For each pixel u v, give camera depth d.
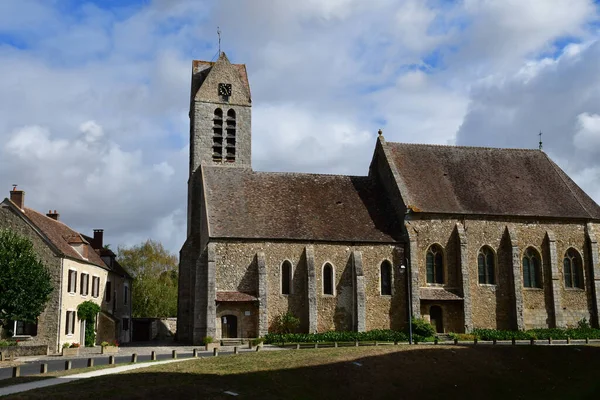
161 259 81.56
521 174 57.31
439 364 32.88
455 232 51.75
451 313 50.38
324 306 48.91
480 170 56.75
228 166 57.22
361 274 48.94
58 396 22.33
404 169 54.91
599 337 49.97
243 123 58.94
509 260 52.16
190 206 57.16
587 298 53.28
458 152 58.00
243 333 46.75
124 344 53.59
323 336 46.28
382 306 49.66
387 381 29.73
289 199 53.00
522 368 33.78
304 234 49.78
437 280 51.25
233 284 47.59
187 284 54.72
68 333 44.31
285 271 49.09
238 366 29.61
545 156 59.94
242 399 24.47
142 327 68.44
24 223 43.75
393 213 53.19
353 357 32.31
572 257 54.00
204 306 47.81
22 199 45.53
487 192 54.62
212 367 29.36
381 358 32.53
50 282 41.81
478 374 32.28
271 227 49.75
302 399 26.06
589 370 34.09
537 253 53.19
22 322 42.22
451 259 51.50
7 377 27.69
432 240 51.34
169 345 49.03
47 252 43.44
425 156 56.81
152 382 25.39
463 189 54.41
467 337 48.00
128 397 22.88
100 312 52.00
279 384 27.06
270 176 55.00
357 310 48.28
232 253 48.06
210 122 58.16
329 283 49.59
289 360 31.30
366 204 54.22
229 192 52.38
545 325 52.09
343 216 52.44
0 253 39.41
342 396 27.47
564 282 53.38
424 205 51.88
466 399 29.42
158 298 77.88
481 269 52.00
